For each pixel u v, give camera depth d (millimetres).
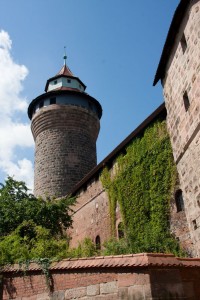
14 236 13516
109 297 7562
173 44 14078
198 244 11844
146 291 6844
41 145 33219
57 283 9156
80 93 34594
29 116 36500
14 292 10562
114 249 15383
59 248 13430
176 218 15727
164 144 17516
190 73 12414
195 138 12062
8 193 19031
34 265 10164
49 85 37125
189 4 12477
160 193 17016
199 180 11719
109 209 22219
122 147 21641
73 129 33438
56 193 30156
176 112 13844
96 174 25297
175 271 7164
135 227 18531
